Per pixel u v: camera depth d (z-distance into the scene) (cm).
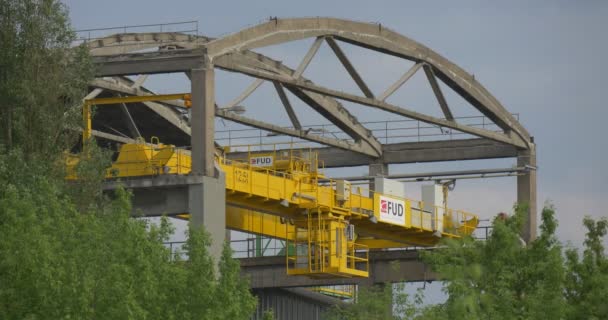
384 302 7256
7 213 6994
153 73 8706
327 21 9606
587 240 7531
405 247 11825
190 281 6894
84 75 8700
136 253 6800
